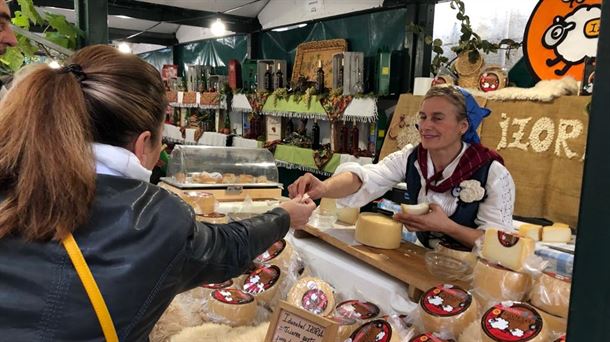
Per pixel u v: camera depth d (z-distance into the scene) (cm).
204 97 569
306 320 88
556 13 256
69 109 62
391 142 312
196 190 231
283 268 127
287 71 502
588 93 222
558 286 88
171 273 65
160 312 65
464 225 141
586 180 44
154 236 64
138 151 72
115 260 60
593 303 44
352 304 108
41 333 55
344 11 424
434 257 114
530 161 240
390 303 109
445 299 91
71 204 59
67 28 228
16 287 55
